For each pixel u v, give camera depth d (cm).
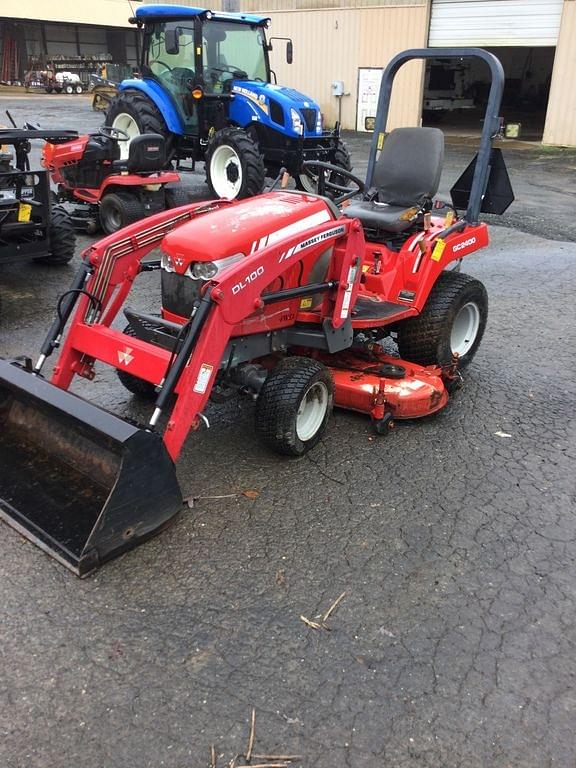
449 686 228
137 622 249
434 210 493
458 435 392
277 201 363
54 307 596
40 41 3331
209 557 284
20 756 200
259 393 343
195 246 320
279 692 223
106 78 2316
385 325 414
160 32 987
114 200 785
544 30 1712
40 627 246
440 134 437
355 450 372
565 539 304
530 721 216
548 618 258
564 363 503
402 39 1906
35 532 283
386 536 302
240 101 980
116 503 269
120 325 560
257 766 200
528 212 1021
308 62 2100
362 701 221
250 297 305
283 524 307
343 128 2094
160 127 999
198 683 226
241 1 2172
